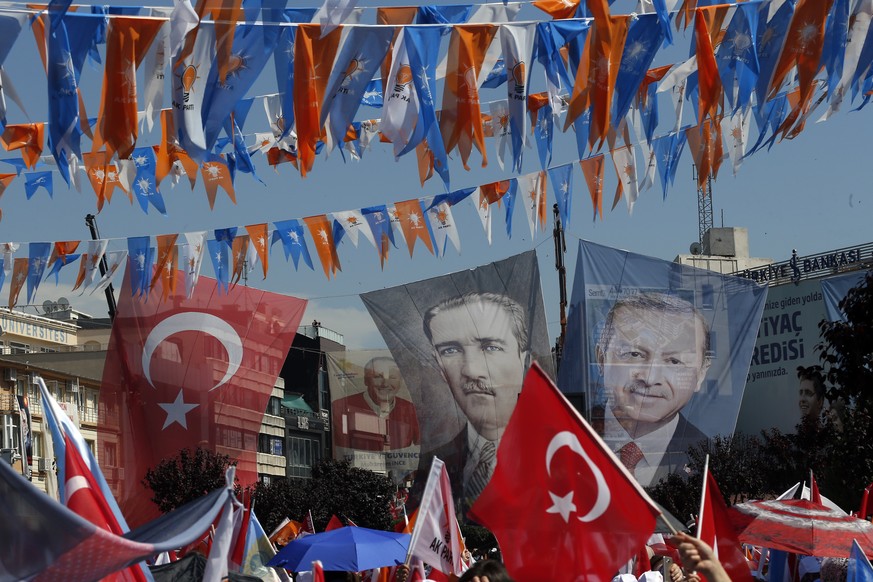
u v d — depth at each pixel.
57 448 6.73
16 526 5.09
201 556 9.91
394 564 15.16
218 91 8.00
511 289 42.53
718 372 43.12
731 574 8.04
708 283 43.03
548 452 6.24
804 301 59.00
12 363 53.81
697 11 8.80
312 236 14.73
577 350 42.62
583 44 8.73
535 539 6.21
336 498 41.81
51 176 12.45
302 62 8.20
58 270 15.13
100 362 62.88
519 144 8.77
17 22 7.61
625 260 42.62
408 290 43.28
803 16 8.70
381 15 8.48
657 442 42.62
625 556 6.11
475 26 8.66
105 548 5.12
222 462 40.09
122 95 7.87
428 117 8.67
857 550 8.61
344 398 53.19
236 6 7.96
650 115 10.28
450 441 43.38
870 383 14.74
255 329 42.62
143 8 7.98
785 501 10.02
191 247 15.45
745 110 9.59
